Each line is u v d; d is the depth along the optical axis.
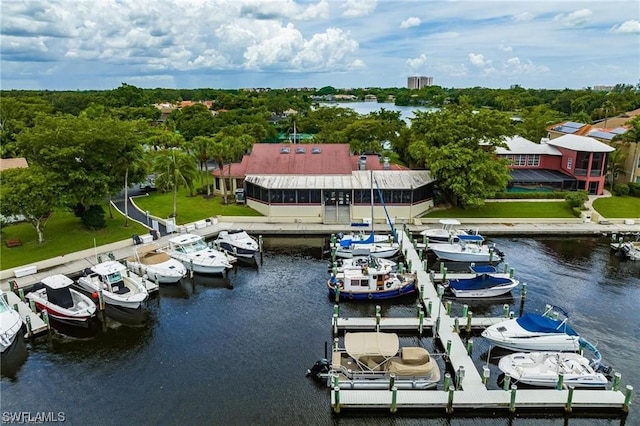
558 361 28.88
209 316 37.06
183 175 61.09
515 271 45.22
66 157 48.12
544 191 66.94
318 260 48.34
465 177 57.00
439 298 38.22
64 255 46.44
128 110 141.88
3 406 26.89
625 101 131.12
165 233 54.09
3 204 44.56
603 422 25.94
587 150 66.12
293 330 34.88
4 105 109.81
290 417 26.03
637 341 33.28
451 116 64.88
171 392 27.98
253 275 44.69
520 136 86.25
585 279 43.44
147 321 36.38
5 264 43.91
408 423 25.88
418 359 28.45
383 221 58.53
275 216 60.06
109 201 60.34
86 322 35.12
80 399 27.47
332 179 61.22
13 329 31.64
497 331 32.00
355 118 115.88
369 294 38.84
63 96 165.12
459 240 49.69
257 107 178.75
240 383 28.78
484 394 26.95
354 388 27.78
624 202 64.56
